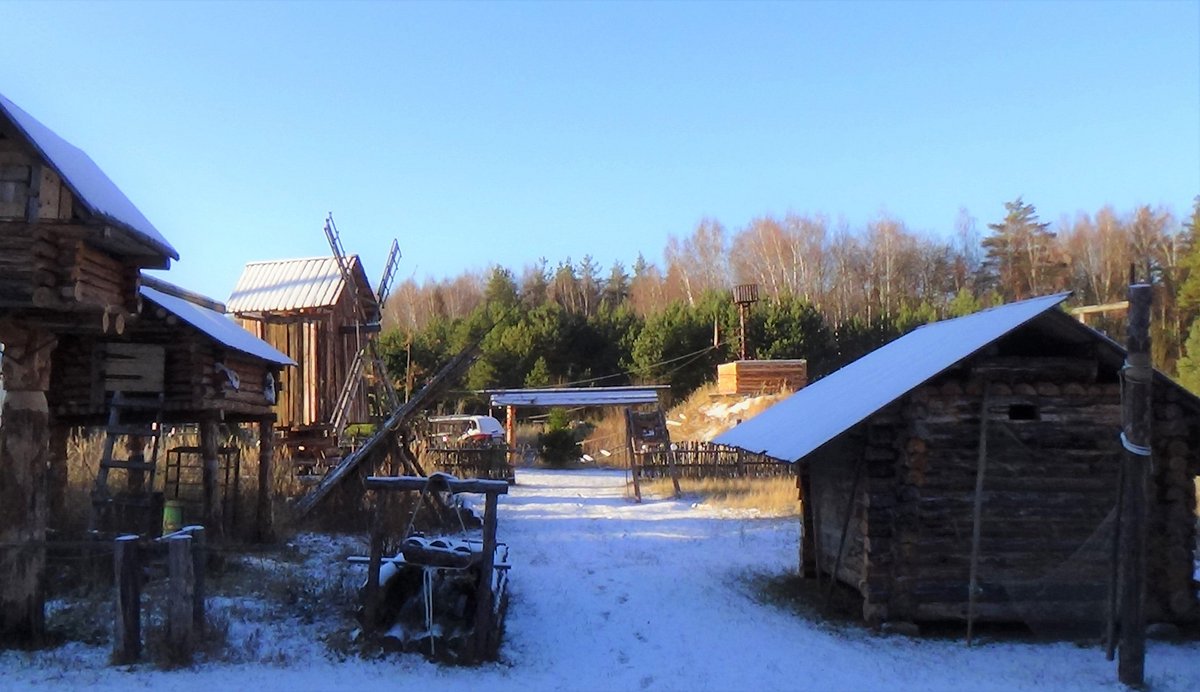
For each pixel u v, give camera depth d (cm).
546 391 3000
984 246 7806
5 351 939
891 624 1115
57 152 906
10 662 877
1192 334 4022
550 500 2677
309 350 2880
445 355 5700
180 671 871
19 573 935
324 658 941
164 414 1419
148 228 1004
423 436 3481
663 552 1758
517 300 8119
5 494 929
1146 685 903
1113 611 998
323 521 1845
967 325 1296
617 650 1053
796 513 2247
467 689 871
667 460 3106
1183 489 1127
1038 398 1127
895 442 1139
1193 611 1112
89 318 941
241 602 1133
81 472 1775
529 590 1386
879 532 1133
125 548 901
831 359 5475
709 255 8538
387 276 3334
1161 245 6738
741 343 4962
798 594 1353
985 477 1121
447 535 1938
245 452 2108
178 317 1321
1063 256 7288
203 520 1465
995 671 959
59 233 887
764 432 1440
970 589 1079
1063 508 1119
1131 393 914
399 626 991
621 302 8756
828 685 915
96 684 825
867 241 8025
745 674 954
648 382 5397
